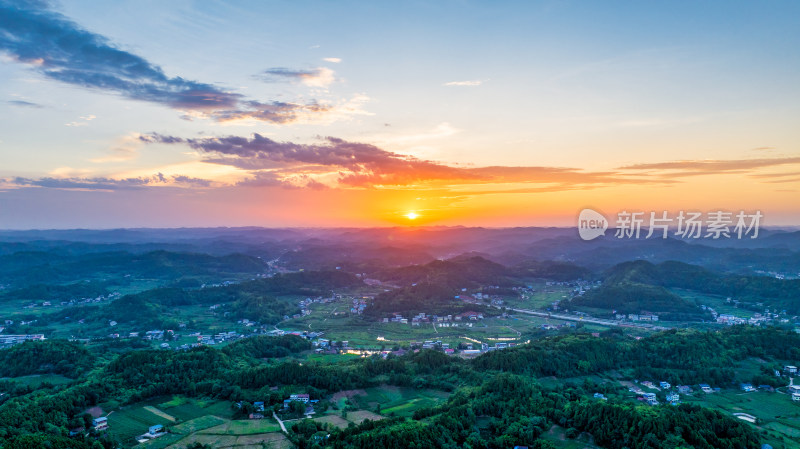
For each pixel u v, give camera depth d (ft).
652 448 555.69
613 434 595.47
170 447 627.05
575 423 638.94
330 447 599.57
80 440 616.80
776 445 590.14
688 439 566.77
